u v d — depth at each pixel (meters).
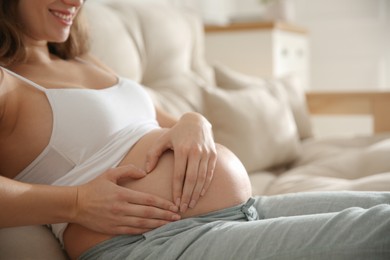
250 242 0.80
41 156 1.00
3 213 0.84
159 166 0.99
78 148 1.01
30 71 1.10
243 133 1.85
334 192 1.04
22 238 0.96
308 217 0.82
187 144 0.98
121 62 1.75
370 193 1.01
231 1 3.86
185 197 0.93
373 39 3.63
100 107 1.06
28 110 1.00
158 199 0.91
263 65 2.82
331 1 3.71
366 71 3.67
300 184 1.54
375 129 2.46
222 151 1.07
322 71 3.78
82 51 1.31
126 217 0.88
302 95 2.44
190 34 2.22
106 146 1.04
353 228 0.75
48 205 0.87
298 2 3.79
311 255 0.76
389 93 2.42
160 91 1.93
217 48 2.91
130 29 1.88
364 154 1.78
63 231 0.99
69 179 1.00
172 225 0.89
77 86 1.11
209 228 0.87
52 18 1.08
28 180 1.03
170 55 2.03
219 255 0.81
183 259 0.83
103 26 1.72
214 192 0.97
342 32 3.71
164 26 2.03
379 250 0.73
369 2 3.62
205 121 1.07
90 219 0.89
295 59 3.20
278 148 1.94
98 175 1.01
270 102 2.03
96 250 0.91
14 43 1.07
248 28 2.82
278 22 2.81
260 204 1.07
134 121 1.13
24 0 1.07
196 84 2.05
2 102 0.96
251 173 1.86
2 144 1.01
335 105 2.53
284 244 0.78
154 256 0.84
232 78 2.20
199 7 3.42
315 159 2.03
